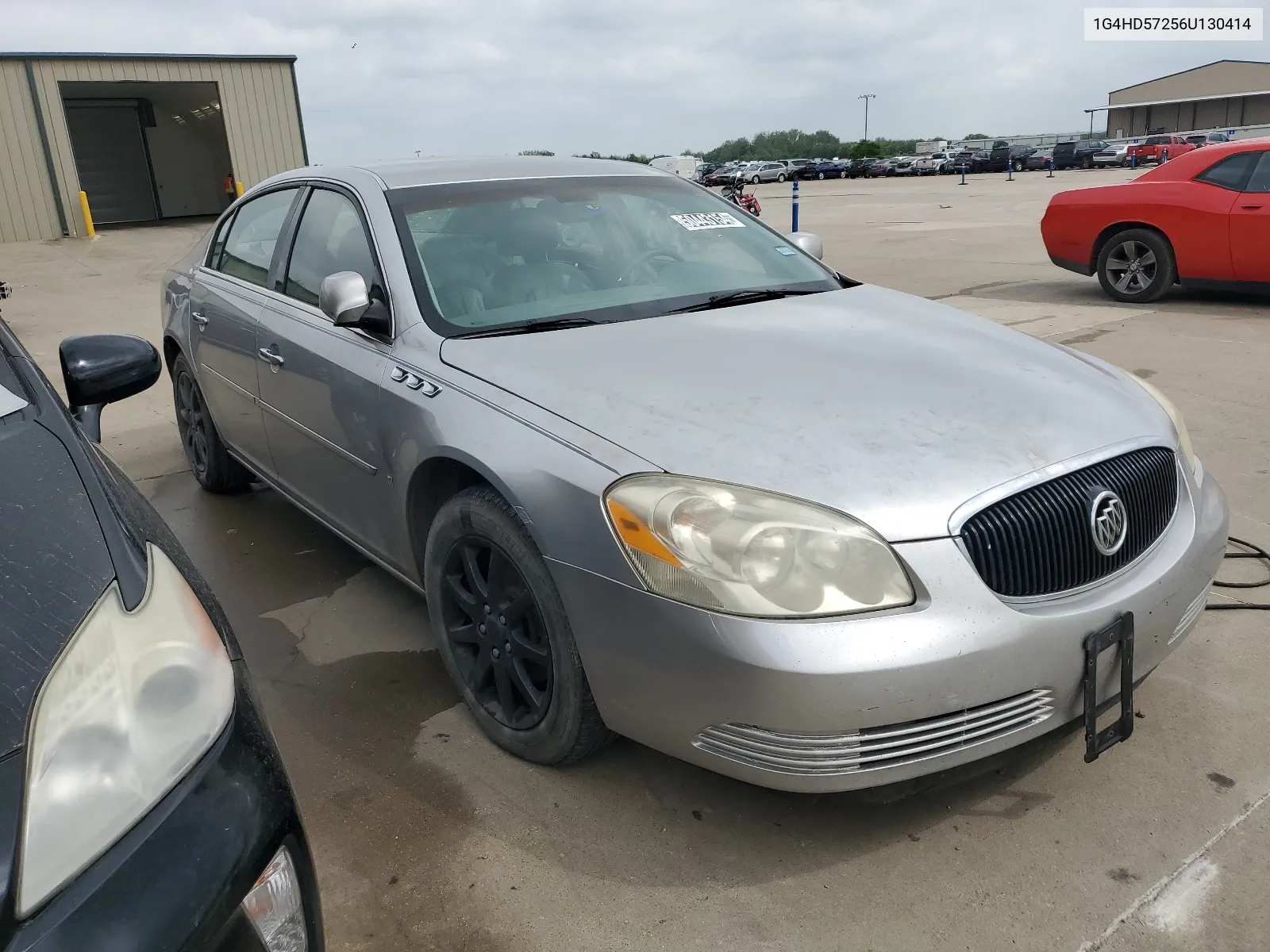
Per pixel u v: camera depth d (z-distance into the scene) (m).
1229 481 4.17
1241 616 3.04
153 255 17.31
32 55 20.41
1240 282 7.84
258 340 3.43
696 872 2.06
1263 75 80.31
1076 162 49.56
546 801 2.30
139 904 1.10
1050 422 2.14
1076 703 1.99
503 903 2.00
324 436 3.04
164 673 1.27
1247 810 2.19
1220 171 7.86
